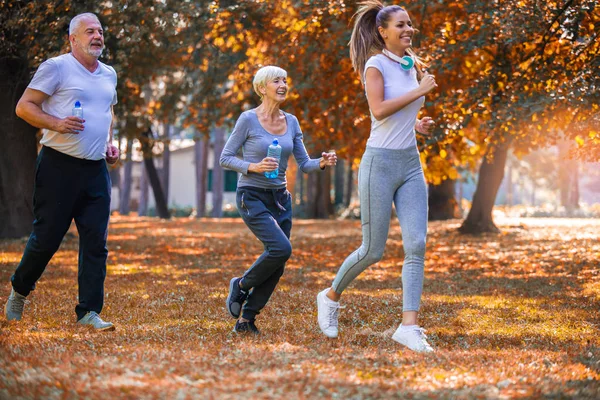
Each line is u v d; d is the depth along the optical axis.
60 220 6.23
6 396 3.70
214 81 22.92
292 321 6.87
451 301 8.57
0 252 14.28
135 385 3.92
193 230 25.58
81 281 6.39
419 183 5.59
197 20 17.94
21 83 17.20
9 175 17.75
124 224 30.20
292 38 16.34
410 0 14.02
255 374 4.23
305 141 20.45
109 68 6.46
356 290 9.62
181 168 58.81
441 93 14.15
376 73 5.52
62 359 4.63
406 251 5.50
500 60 12.86
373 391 3.86
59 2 15.47
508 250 16.55
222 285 10.07
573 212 42.19
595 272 12.04
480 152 20.28
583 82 11.01
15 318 6.67
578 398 3.89
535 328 6.78
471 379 4.23
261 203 5.95
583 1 11.01
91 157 6.22
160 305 8.00
